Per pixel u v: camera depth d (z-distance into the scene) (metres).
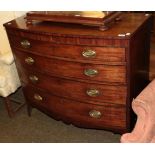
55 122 2.25
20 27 1.80
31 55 1.88
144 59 1.83
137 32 1.54
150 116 1.16
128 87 1.59
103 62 1.55
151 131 1.18
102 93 1.69
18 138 2.13
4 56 2.19
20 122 2.31
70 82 1.77
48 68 1.83
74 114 1.92
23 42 1.86
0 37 2.37
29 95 2.20
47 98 2.02
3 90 2.23
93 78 1.65
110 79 1.60
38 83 2.00
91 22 1.56
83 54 1.58
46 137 2.10
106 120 1.80
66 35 1.56
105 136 2.03
